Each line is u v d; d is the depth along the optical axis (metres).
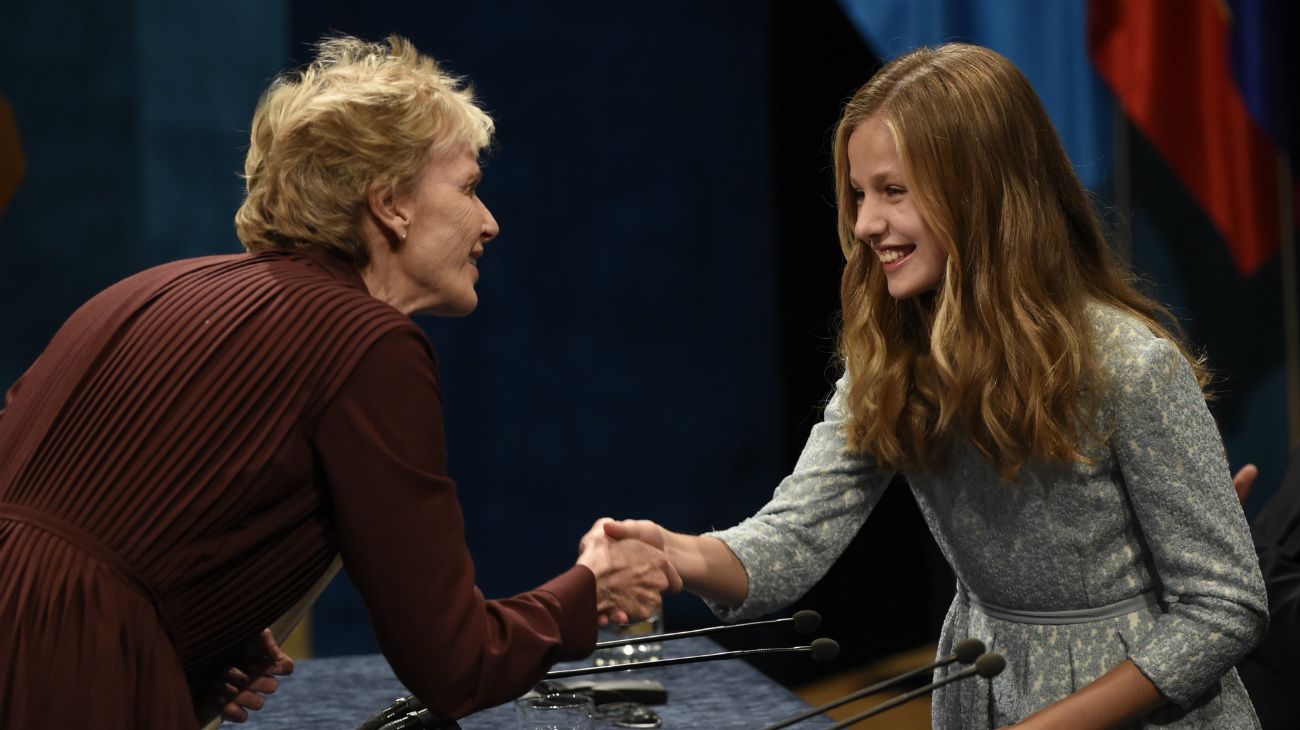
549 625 3.46
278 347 3.23
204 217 9.81
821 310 11.70
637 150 11.15
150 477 3.18
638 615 3.96
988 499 3.93
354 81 3.52
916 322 4.09
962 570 4.11
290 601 3.38
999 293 3.71
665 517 11.36
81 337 3.45
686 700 4.97
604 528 3.97
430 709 3.28
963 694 4.11
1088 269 3.93
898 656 11.97
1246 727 3.83
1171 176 10.80
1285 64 10.42
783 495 4.37
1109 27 9.91
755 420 11.54
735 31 11.30
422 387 3.28
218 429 3.18
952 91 3.73
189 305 3.36
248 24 9.86
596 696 4.82
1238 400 11.23
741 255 11.44
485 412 10.92
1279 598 4.86
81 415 3.28
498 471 10.97
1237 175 10.53
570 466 11.12
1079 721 3.52
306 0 10.05
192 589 3.21
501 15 10.72
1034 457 3.72
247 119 9.88
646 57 11.12
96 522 3.16
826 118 11.58
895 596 11.93
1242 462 11.28
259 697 3.96
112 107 9.54
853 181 3.93
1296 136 10.46
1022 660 3.94
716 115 11.32
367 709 4.96
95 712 3.02
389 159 3.44
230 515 3.17
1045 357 3.63
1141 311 3.93
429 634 3.18
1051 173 3.85
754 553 4.20
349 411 3.18
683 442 11.38
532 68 10.84
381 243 3.54
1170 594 3.72
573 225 11.05
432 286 3.62
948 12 9.46
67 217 9.56
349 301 3.31
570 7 10.90
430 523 3.22
